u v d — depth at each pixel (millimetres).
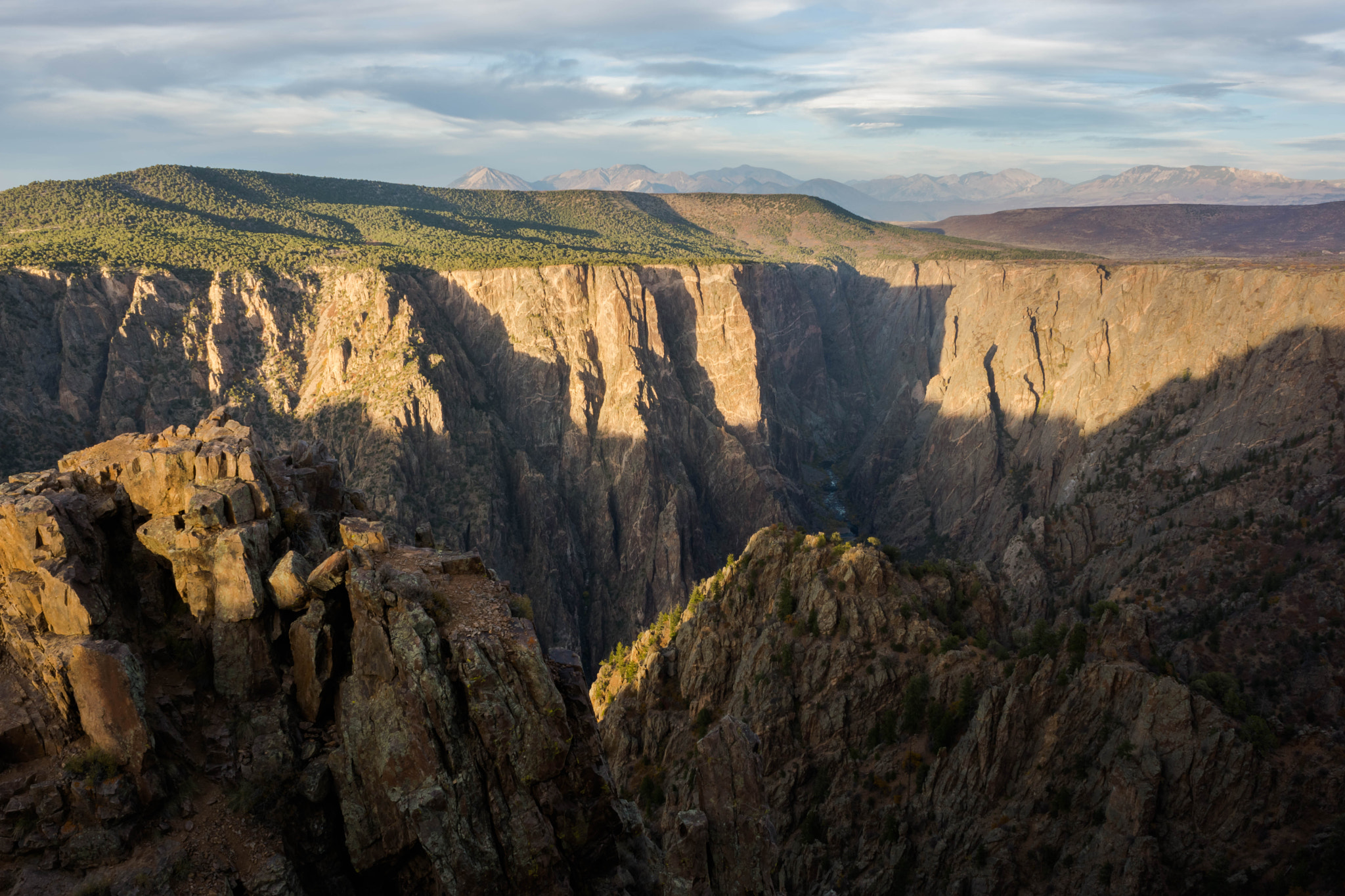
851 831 70875
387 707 24125
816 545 90000
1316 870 58125
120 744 22391
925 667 77812
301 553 28266
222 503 26359
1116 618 76688
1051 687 71625
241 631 25219
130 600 25938
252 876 22031
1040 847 64562
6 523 23953
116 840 21516
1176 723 65500
